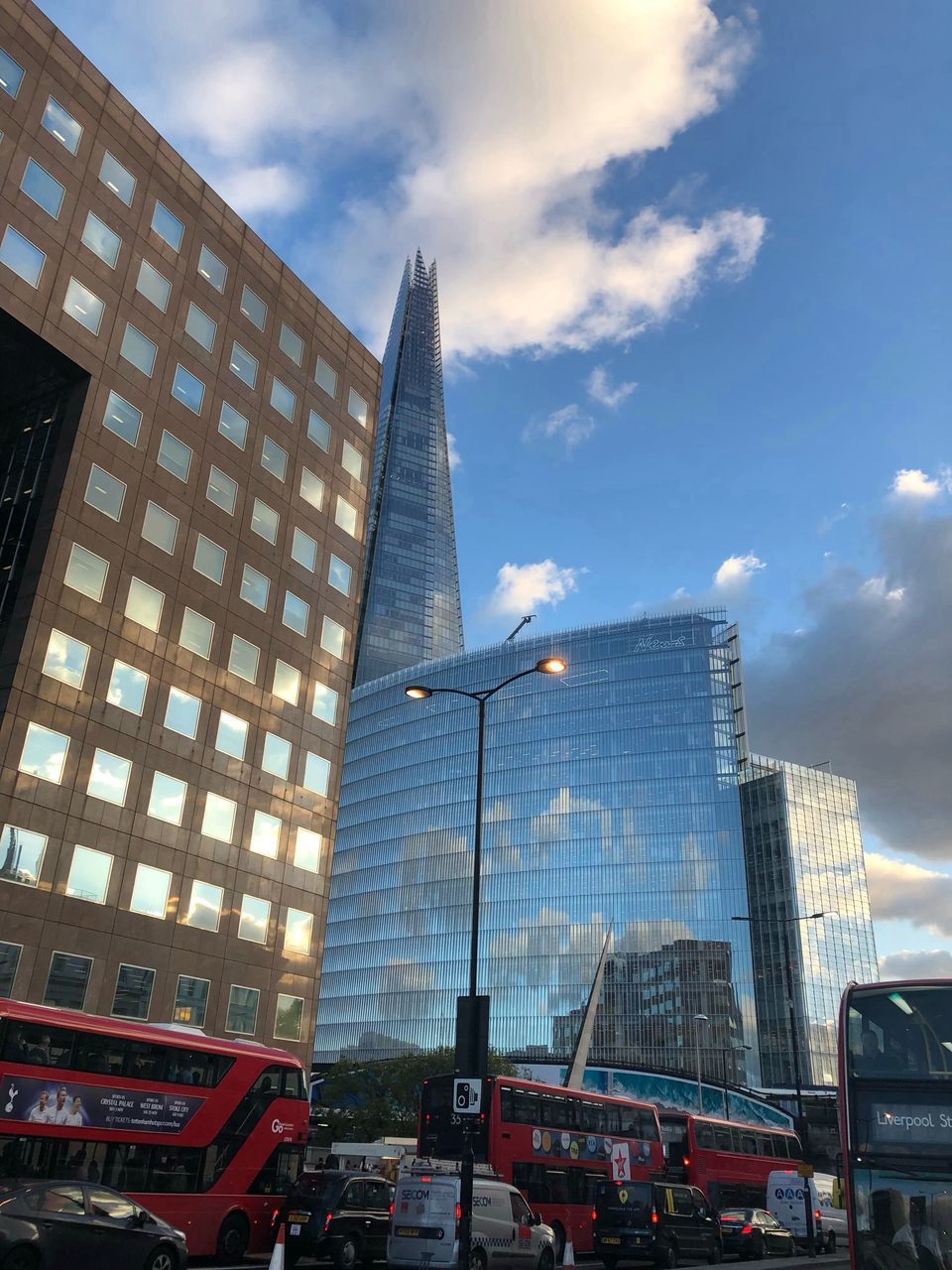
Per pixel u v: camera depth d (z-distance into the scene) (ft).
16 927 108.78
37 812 113.29
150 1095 72.74
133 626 129.49
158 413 139.54
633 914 485.56
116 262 137.59
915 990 51.47
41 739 115.34
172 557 137.28
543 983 491.31
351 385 181.27
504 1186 82.53
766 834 534.37
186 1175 74.33
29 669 115.44
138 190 143.43
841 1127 49.78
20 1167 63.00
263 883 141.79
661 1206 105.50
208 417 148.15
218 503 146.92
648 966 473.67
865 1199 47.24
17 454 132.36
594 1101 121.49
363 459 180.45
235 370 155.02
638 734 520.01
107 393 132.16
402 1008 524.93
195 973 128.77
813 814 540.52
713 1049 449.48
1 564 123.95
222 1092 78.69
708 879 479.00
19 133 126.31
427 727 594.24
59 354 126.93
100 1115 68.69
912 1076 49.08
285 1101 84.12
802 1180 145.18
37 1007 67.56
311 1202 81.56
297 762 152.15
